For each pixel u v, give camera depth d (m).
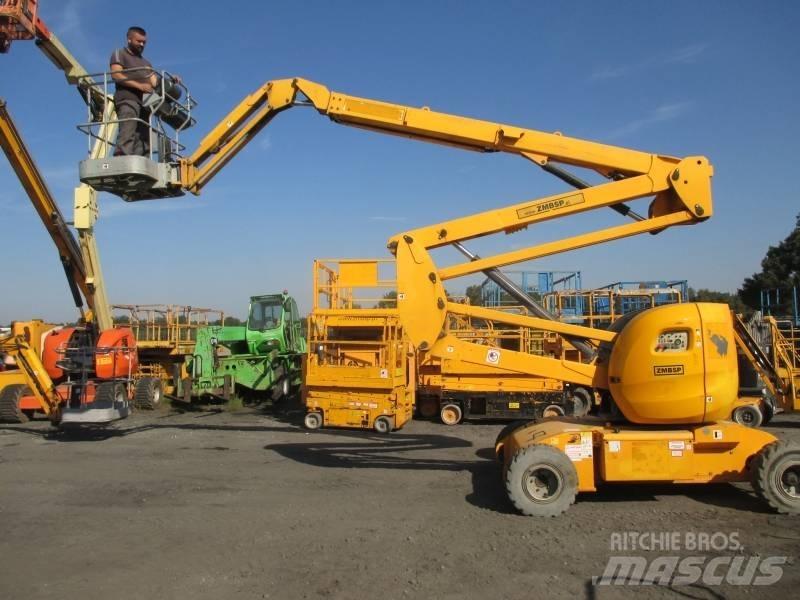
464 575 5.09
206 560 5.48
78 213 14.71
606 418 7.63
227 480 8.51
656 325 6.80
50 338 14.28
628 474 6.84
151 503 7.35
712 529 6.21
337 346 13.80
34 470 9.22
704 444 6.84
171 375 20.44
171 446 11.34
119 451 10.81
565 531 6.18
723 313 6.85
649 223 7.36
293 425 14.33
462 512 6.89
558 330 7.41
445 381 14.73
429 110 7.95
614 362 7.11
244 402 19.33
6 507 7.22
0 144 13.04
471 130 7.85
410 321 7.40
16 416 14.31
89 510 7.07
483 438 12.37
